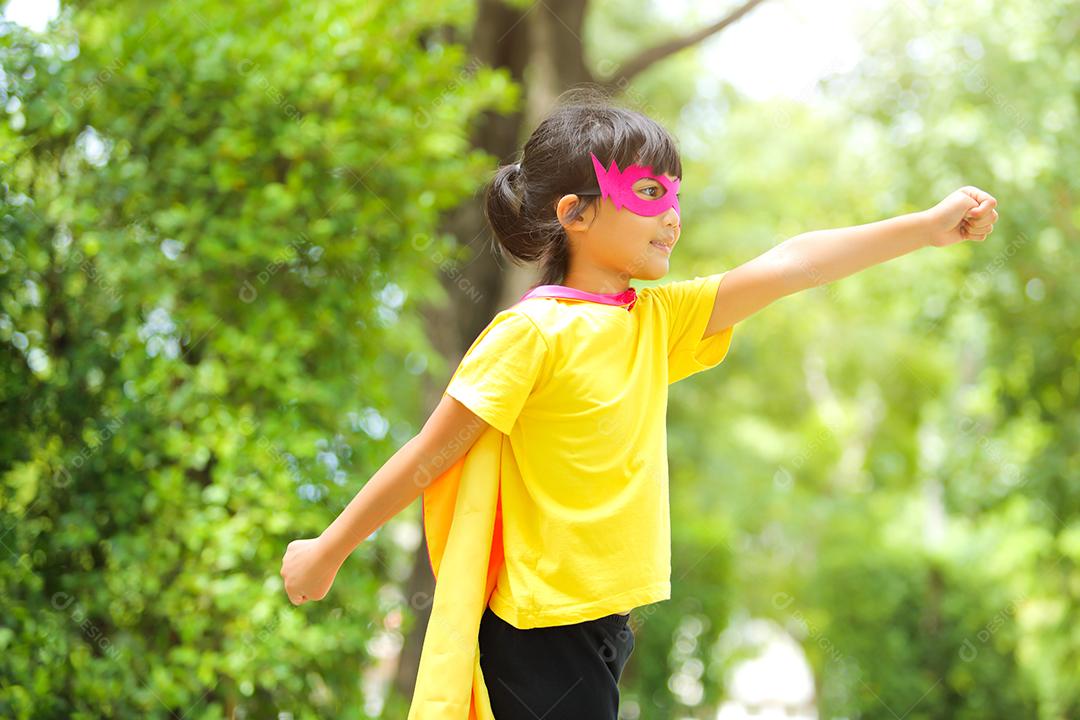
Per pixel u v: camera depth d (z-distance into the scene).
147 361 3.44
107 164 3.59
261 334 3.65
